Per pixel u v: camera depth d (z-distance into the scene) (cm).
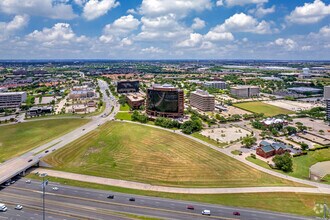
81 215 13125
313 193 15512
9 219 12756
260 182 16925
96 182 16788
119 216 13062
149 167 19088
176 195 15275
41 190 15612
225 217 13112
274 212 13588
